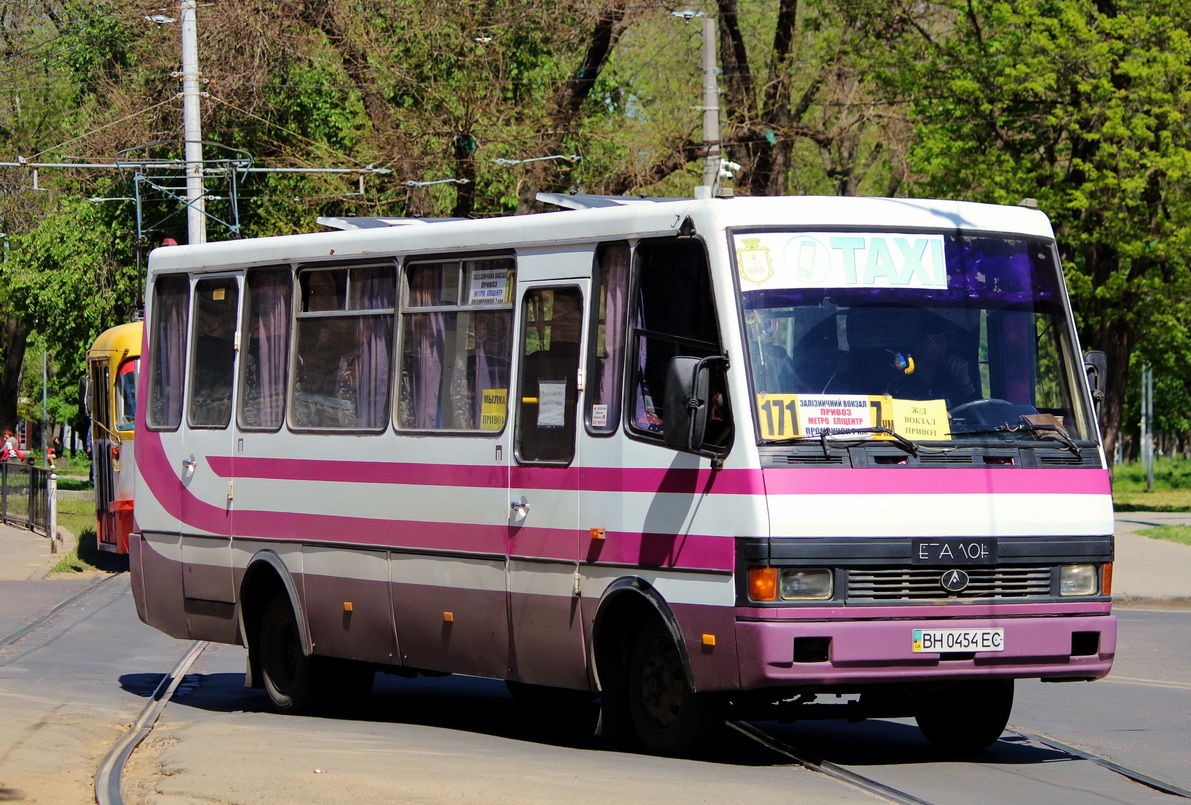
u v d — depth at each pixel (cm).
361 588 2183
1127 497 8994
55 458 15612
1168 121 6494
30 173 9200
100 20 7762
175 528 2553
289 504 2314
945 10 7500
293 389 2336
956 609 1695
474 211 6912
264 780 1589
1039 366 1825
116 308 8438
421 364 2122
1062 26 6569
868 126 7694
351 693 2353
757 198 1773
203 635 2505
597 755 1823
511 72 6981
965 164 6944
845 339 1738
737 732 2050
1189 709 2306
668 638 1789
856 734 2106
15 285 8512
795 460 1669
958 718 1905
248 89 6956
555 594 1889
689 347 1759
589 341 1878
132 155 7219
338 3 6475
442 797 1487
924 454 1708
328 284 2298
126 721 2158
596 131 7125
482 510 1995
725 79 7275
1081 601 1759
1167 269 6931
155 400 2636
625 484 1805
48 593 4072
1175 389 14425
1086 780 1717
